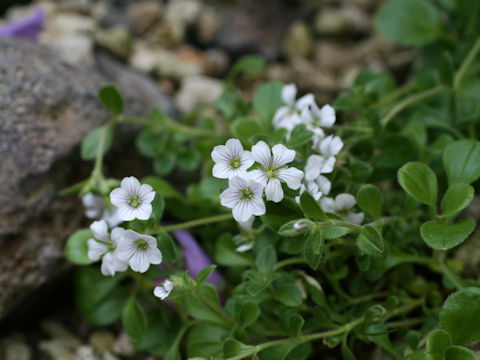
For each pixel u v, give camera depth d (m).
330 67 0.33
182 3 0.34
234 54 0.34
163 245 0.18
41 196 0.21
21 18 0.32
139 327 0.20
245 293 0.18
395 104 0.25
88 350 0.22
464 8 0.25
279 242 0.19
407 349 0.18
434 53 0.27
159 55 0.32
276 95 0.22
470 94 0.23
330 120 0.18
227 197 0.16
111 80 0.26
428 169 0.18
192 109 0.30
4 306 0.20
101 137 0.21
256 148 0.16
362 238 0.16
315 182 0.17
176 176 0.25
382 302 0.20
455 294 0.16
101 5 0.34
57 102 0.22
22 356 0.22
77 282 0.22
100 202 0.20
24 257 0.21
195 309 0.18
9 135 0.21
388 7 0.27
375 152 0.22
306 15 0.35
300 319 0.17
